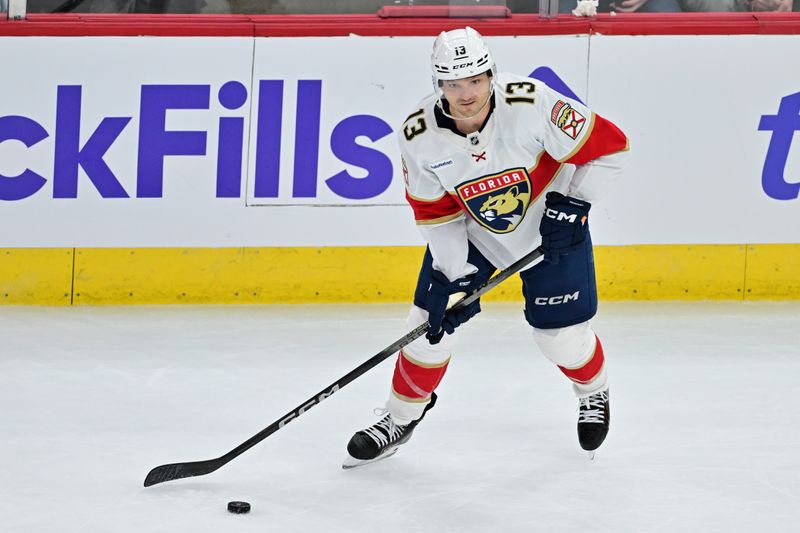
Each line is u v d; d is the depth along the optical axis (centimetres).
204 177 1703
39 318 1645
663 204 1728
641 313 1673
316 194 1716
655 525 971
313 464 1117
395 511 1002
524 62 1711
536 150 1028
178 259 1717
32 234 1702
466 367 1431
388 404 1120
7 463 1108
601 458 1131
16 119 1681
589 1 1708
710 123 1725
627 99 1717
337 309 1703
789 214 1745
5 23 1661
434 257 1089
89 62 1678
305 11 1758
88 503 1012
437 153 1014
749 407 1285
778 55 1720
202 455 1140
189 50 1683
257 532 951
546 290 1081
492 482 1071
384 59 1700
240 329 1597
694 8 1792
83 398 1312
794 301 1755
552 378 1394
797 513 996
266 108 1697
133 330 1589
